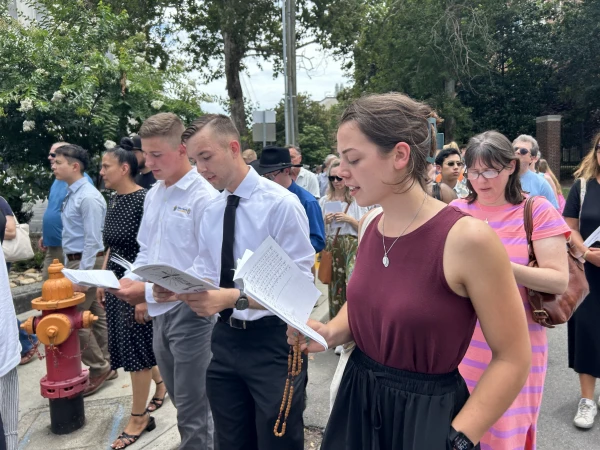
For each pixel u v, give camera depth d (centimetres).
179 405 271
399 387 137
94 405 373
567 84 2486
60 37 796
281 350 218
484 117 2544
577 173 363
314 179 773
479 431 125
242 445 234
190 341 264
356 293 145
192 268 247
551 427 344
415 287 130
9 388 196
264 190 226
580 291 239
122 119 766
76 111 696
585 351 339
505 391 125
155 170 269
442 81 2209
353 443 149
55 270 330
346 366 156
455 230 126
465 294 127
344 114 138
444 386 134
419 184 137
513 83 2523
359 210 478
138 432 320
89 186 408
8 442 194
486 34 2069
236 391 229
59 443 322
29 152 745
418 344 131
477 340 220
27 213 812
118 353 330
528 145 448
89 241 391
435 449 127
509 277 125
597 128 2612
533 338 227
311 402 387
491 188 242
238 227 225
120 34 1088
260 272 156
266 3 1758
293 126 1462
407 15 2097
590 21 2322
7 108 709
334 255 474
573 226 354
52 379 330
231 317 220
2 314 190
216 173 221
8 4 1002
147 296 261
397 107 131
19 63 730
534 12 2492
